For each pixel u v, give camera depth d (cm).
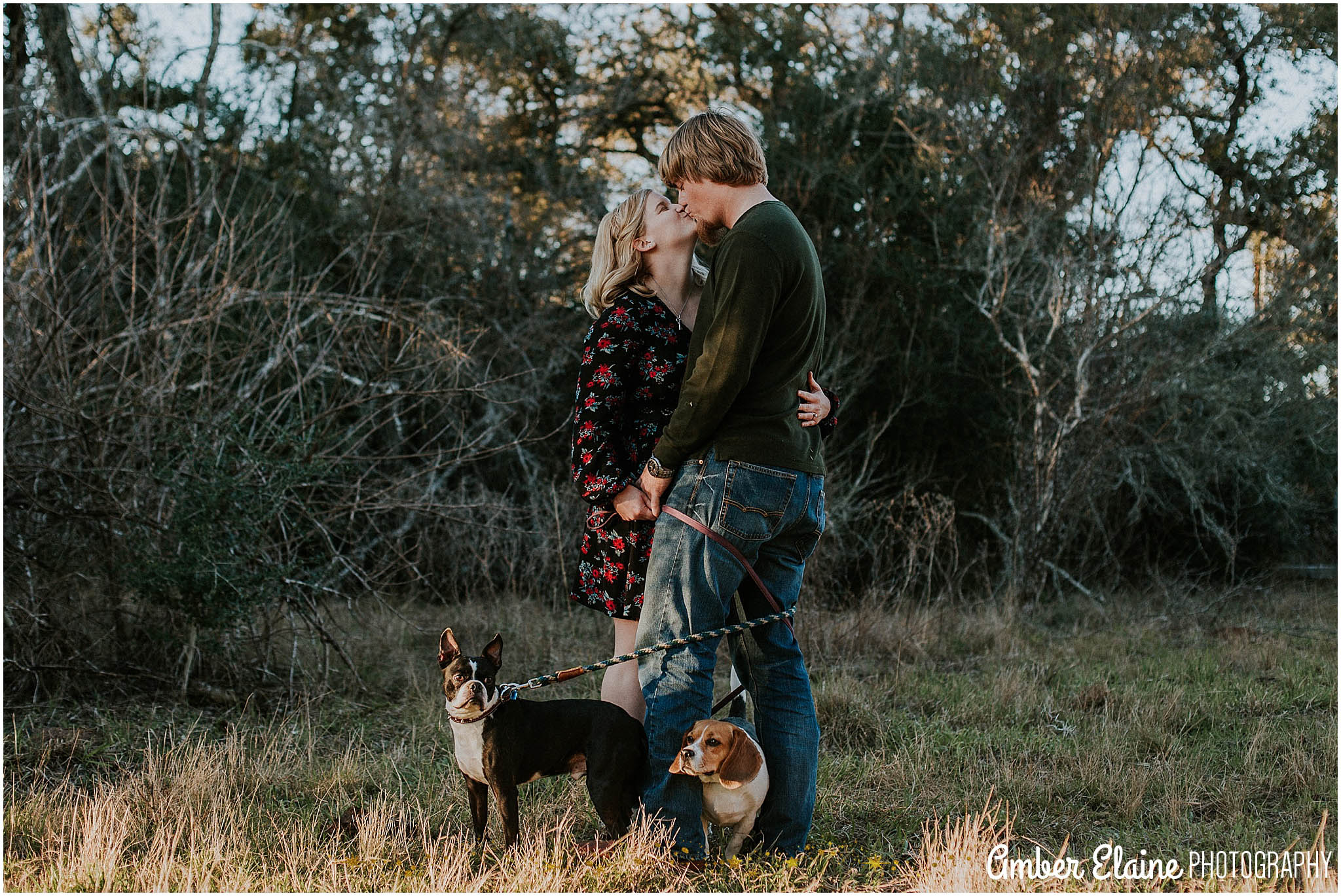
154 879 248
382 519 729
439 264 993
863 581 867
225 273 575
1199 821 322
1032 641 707
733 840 273
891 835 311
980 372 1060
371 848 272
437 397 679
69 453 512
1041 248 973
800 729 277
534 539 791
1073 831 316
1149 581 994
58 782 354
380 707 490
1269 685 540
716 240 284
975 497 1062
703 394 251
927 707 490
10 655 464
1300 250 995
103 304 527
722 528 259
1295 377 1052
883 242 1054
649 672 267
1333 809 328
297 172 1105
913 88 1099
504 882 248
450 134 1130
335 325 570
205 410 510
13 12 831
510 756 265
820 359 284
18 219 545
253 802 328
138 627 503
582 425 275
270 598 491
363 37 1304
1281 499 1059
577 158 1282
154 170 884
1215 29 1051
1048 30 1047
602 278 290
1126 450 966
